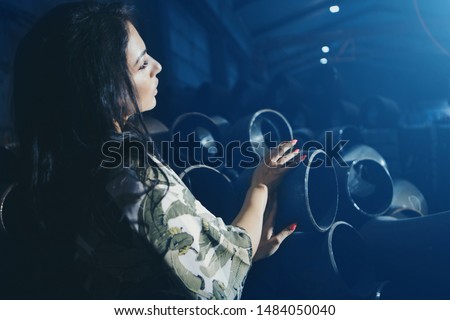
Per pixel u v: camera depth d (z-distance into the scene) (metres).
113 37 0.86
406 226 1.47
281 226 1.21
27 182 0.88
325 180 1.37
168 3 5.88
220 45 8.66
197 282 0.82
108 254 0.83
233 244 0.87
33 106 0.87
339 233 1.46
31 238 0.94
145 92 0.94
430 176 2.71
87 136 0.84
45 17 0.88
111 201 0.80
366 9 10.44
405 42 11.54
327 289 1.31
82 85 0.83
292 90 3.92
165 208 0.80
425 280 1.42
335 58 12.02
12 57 2.68
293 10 9.96
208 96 3.70
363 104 3.48
